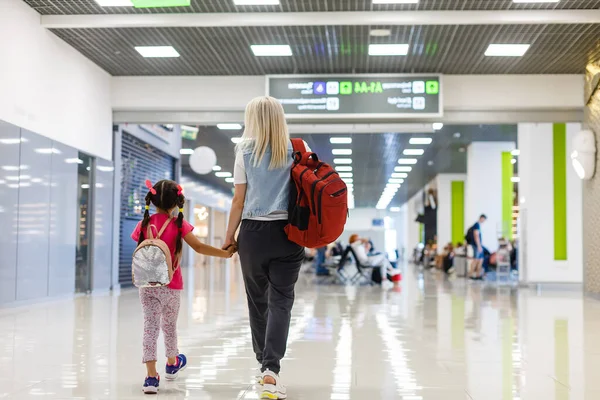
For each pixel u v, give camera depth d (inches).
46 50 397.7
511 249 772.6
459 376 174.4
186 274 860.6
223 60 469.4
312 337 249.6
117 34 408.5
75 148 443.5
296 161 147.6
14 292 357.7
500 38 412.5
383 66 484.1
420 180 1248.8
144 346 153.1
